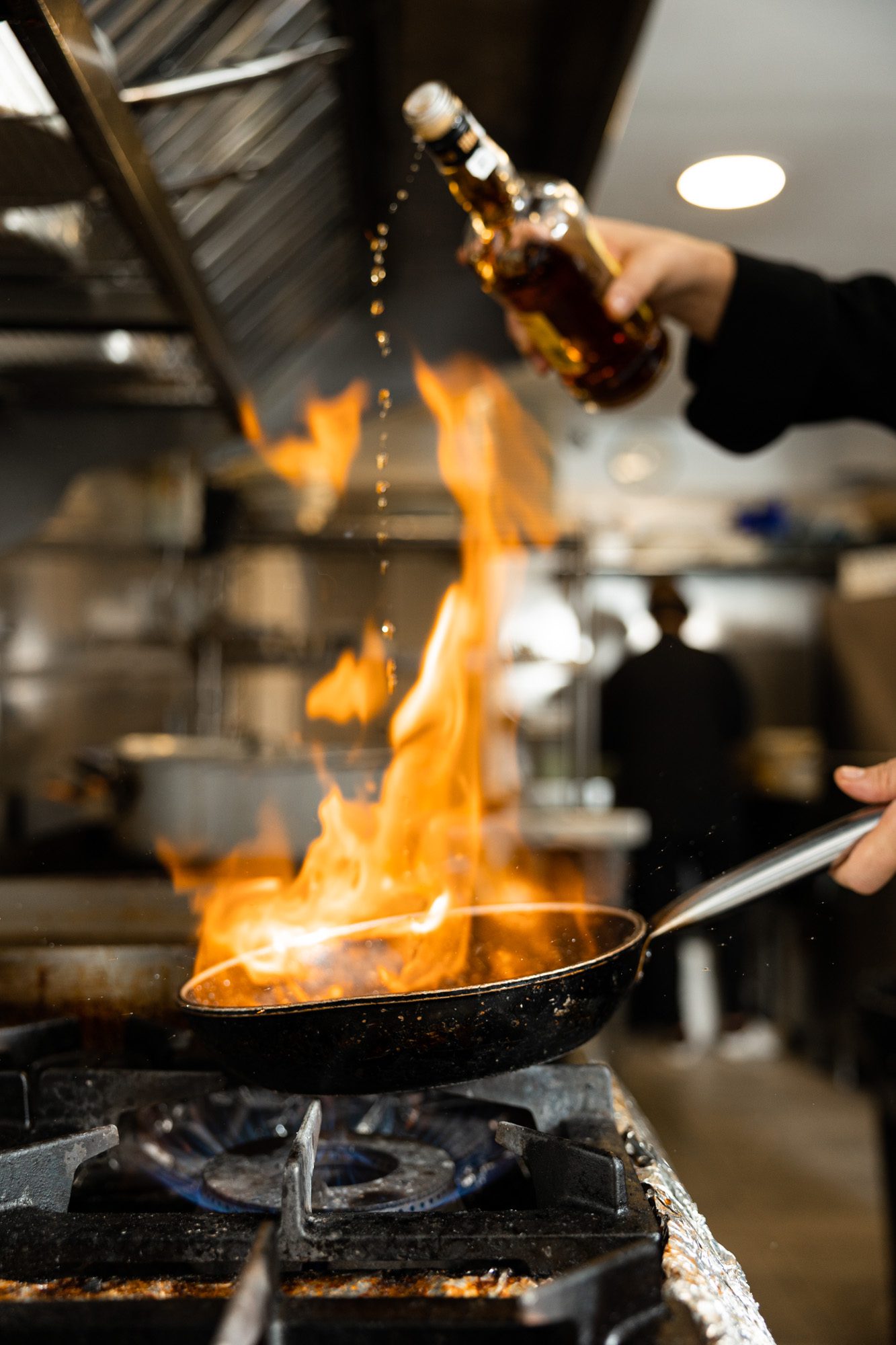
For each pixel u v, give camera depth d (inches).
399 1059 32.4
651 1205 31.3
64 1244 27.6
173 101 43.3
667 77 81.3
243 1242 27.6
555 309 52.8
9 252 50.7
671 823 161.6
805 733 216.7
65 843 77.4
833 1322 77.8
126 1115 38.1
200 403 72.9
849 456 190.9
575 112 51.8
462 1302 24.2
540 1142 31.9
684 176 95.3
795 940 159.9
